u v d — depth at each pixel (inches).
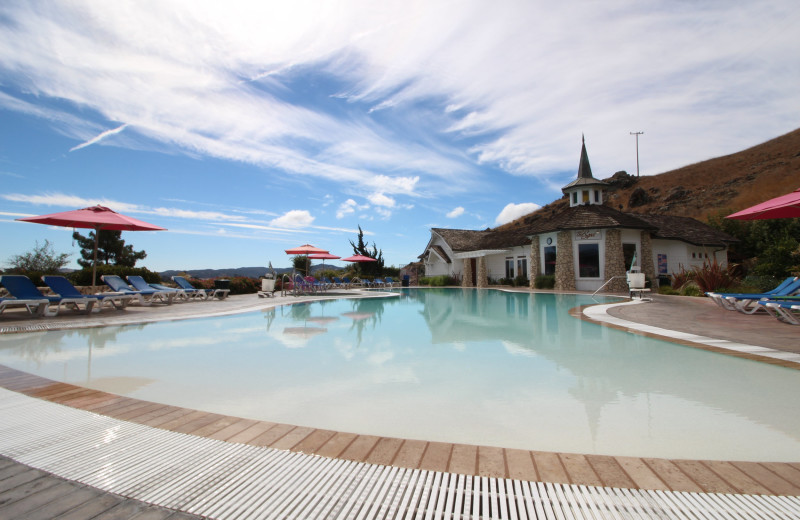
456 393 168.4
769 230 1068.5
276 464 98.2
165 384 182.4
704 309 474.9
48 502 79.7
